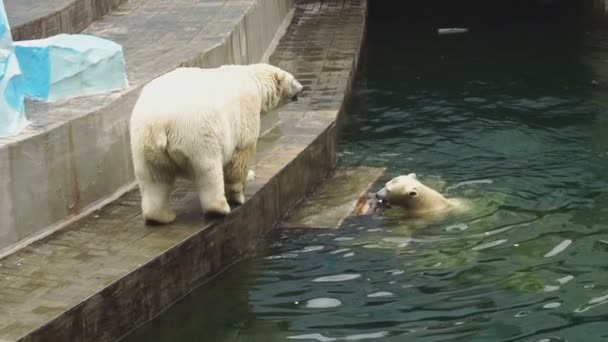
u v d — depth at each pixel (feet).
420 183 34.40
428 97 51.60
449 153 41.42
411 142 43.21
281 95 30.86
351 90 51.42
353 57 53.62
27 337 21.17
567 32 67.72
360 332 25.22
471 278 28.32
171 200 30.30
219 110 26.76
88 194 29.27
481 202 34.73
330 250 30.78
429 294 27.35
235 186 29.32
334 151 40.32
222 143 26.99
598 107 48.26
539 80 54.70
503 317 25.72
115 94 31.65
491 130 44.70
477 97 51.26
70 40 31.96
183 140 26.25
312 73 50.03
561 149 41.32
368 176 38.42
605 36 65.82
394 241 31.35
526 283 27.81
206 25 44.16
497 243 30.89
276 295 27.61
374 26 73.61
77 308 22.77
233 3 49.14
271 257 30.35
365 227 32.76
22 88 28.37
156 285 25.84
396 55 62.85
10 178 26.00
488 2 79.97
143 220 28.43
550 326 25.09
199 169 27.02
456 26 71.87
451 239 31.35
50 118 28.78
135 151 26.86
